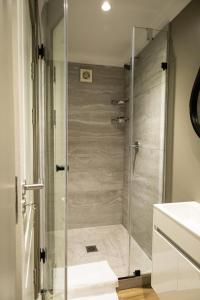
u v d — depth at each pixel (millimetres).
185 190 1898
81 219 3201
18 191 739
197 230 1306
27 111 1229
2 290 432
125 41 2602
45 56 1881
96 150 3176
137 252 2365
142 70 2498
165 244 1575
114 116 3186
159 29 2188
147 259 2260
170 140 2107
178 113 1981
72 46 2725
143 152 2551
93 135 3145
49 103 1865
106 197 3268
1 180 447
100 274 2072
